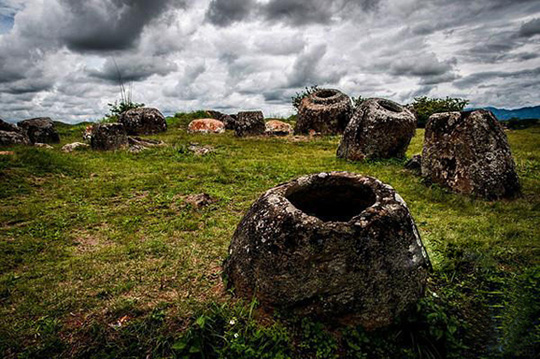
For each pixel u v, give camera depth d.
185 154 11.16
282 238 2.71
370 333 2.63
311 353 2.53
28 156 8.77
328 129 15.98
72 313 3.00
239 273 3.06
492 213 5.39
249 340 2.55
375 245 2.59
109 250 4.26
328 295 2.63
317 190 3.39
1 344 2.60
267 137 15.59
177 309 2.96
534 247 4.04
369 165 9.18
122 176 8.30
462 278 3.47
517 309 2.70
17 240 4.60
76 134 17.78
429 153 7.27
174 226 5.03
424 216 5.37
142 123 16.72
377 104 10.10
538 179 7.21
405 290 2.67
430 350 2.50
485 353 2.53
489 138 6.25
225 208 5.88
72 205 6.13
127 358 2.46
